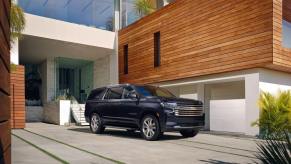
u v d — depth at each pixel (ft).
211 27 45.27
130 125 35.65
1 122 7.38
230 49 42.11
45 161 19.95
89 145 28.35
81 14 61.77
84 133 40.68
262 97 38.04
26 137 34.50
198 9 47.60
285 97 37.06
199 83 49.39
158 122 32.30
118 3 67.36
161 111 31.89
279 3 37.88
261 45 38.09
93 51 68.18
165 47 54.24
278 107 36.29
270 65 37.99
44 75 76.95
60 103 60.59
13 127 46.11
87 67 81.87
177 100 32.78
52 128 49.47
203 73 46.16
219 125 46.44
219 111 46.57
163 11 54.85
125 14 67.31
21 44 60.75
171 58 52.65
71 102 67.46
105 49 66.44
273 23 36.91
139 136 37.42
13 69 44.86
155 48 56.95
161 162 20.70
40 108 73.05
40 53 69.67
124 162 20.43
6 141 8.45
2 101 7.48
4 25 8.07
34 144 28.50
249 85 40.68
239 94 48.06
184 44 49.98
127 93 36.55
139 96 34.78
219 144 30.50
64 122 60.54
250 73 40.57
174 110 31.91
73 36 60.13
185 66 49.60
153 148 27.02
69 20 59.93
